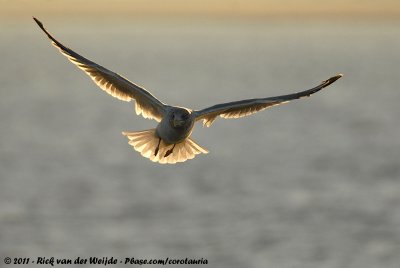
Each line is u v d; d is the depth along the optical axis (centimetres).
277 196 4325
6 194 4331
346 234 3559
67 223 3734
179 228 3672
